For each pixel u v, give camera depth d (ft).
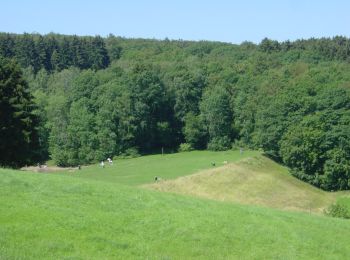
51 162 407.23
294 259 79.41
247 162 290.76
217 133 409.90
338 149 285.84
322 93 307.99
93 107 413.59
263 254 79.15
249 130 392.68
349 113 293.64
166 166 308.40
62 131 401.90
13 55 578.66
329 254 86.53
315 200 263.29
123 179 266.36
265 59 490.90
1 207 78.95
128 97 408.67
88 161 398.83
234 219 95.30
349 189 284.41
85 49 625.82
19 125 218.79
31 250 64.18
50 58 605.31
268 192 258.78
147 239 77.15
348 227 109.91
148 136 422.41
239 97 406.82
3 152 217.36
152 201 99.35
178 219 88.53
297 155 289.94
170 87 433.07
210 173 264.31
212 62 484.33
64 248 67.10
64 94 463.83
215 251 77.05
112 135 400.06
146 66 436.76
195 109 431.84
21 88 223.92
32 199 86.63
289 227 97.25
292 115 314.14
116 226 79.87
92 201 92.02
